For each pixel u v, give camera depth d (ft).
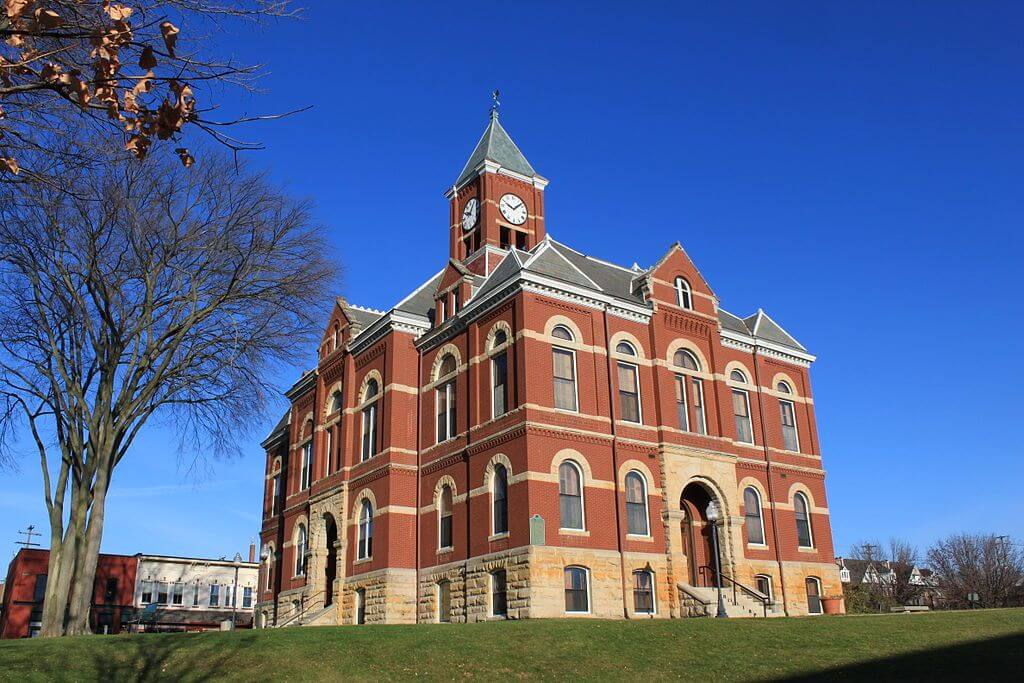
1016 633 70.18
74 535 94.99
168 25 28.55
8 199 48.06
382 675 67.41
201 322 107.45
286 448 166.09
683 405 121.49
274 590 155.53
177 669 68.54
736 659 66.95
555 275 113.70
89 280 96.27
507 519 103.96
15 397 97.96
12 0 28.89
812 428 142.10
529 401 105.09
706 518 121.90
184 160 30.17
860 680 58.70
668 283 126.00
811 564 131.03
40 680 63.93
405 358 129.39
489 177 149.18
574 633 76.18
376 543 121.39
